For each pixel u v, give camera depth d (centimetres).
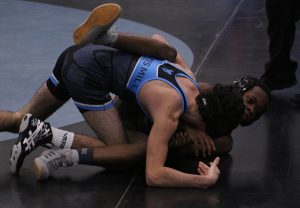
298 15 855
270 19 857
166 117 577
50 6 1456
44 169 591
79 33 621
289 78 867
